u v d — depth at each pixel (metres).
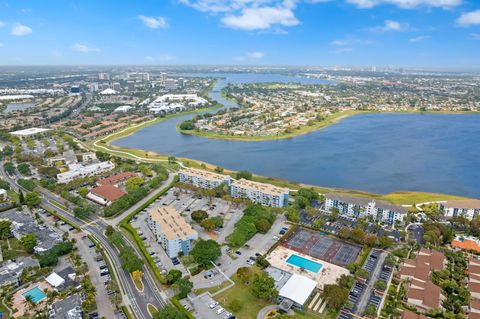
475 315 192.00
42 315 190.00
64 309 195.50
